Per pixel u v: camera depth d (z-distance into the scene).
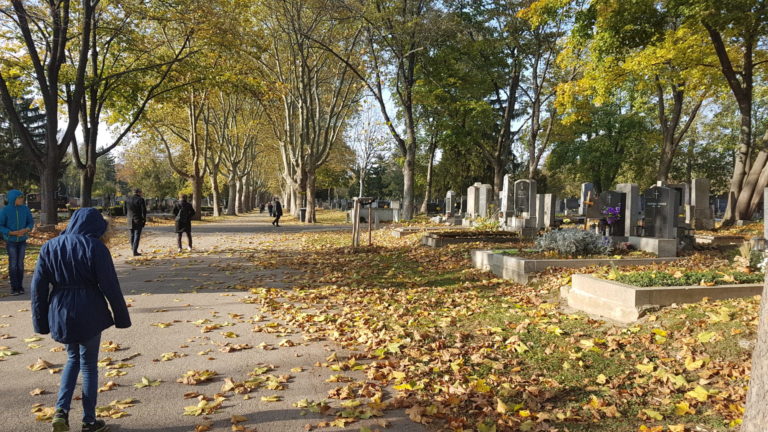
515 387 4.32
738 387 3.90
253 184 81.38
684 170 49.44
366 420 3.74
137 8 18.30
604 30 17.73
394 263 12.19
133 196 13.84
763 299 2.56
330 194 103.75
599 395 4.11
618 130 44.97
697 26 17.39
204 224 31.20
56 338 3.33
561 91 22.12
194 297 8.33
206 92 32.62
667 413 3.71
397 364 4.99
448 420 3.74
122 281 9.87
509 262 9.29
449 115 33.00
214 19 20.02
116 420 3.73
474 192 25.89
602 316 6.23
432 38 26.48
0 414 3.80
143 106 22.53
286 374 4.71
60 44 18.47
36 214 34.78
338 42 30.73
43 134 56.50
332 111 34.00
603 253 9.73
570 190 68.38
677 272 6.63
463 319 6.69
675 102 26.92
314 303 7.92
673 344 4.90
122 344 5.66
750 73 19.23
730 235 14.48
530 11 20.39
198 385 4.45
